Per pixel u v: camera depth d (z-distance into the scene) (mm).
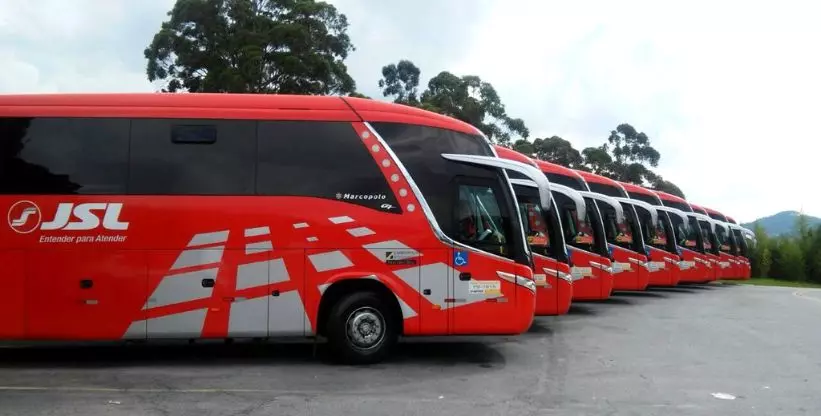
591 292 15852
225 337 8711
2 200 8594
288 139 8992
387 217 9000
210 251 8695
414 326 8953
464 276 9078
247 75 26109
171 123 8852
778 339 12445
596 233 16234
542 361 9625
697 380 8508
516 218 9422
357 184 9008
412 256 8984
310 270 8805
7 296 8523
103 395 7176
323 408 6738
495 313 9117
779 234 43438
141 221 8656
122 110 8828
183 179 8766
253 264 8742
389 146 9141
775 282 37969
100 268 8586
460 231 9156
